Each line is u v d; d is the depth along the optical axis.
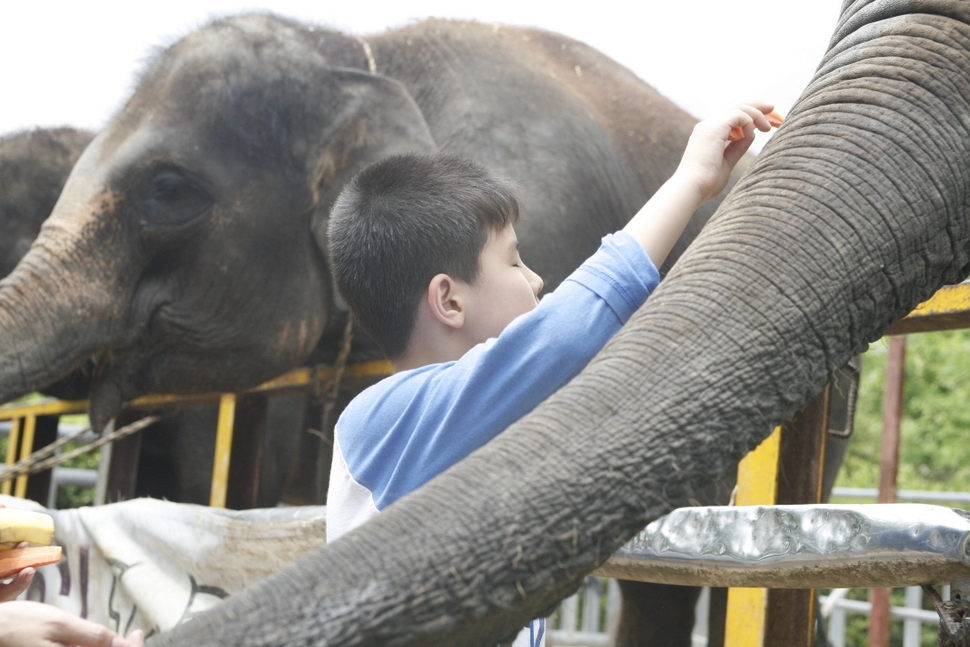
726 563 1.20
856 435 11.20
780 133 0.98
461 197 1.22
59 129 4.74
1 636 1.02
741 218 0.91
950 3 0.98
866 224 0.88
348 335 3.52
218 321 3.37
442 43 3.92
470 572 0.71
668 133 4.31
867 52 0.99
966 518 0.97
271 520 1.93
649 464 0.77
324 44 3.69
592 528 0.74
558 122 3.80
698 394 0.80
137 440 4.41
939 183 0.91
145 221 3.27
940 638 0.95
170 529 2.02
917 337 11.19
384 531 0.73
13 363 3.05
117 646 1.03
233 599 0.70
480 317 1.21
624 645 3.95
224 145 3.31
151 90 3.39
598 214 3.79
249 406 3.73
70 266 3.18
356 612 0.68
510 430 0.80
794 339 0.83
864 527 1.04
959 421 10.66
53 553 1.17
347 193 1.31
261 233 3.35
